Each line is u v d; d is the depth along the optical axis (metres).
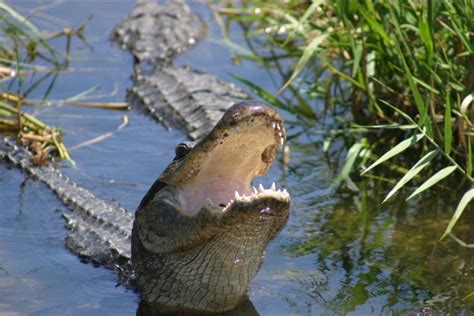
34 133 25.33
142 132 26.33
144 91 29.25
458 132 22.05
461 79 22.06
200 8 37.28
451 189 22.12
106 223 20.08
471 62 21.17
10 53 29.94
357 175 23.28
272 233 15.88
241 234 15.42
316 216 21.09
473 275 18.14
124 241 19.12
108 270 18.50
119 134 26.03
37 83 28.77
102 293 17.53
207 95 28.42
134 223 17.44
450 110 20.77
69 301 17.12
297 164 24.06
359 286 17.70
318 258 19.00
